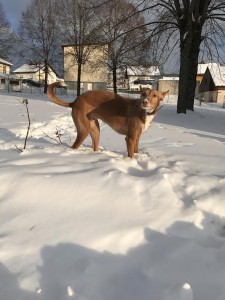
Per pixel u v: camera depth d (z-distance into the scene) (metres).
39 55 18.84
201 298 0.91
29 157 1.66
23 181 1.32
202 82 21.75
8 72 26.03
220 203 1.34
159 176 1.46
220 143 2.92
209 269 1.01
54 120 4.14
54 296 0.84
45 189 1.28
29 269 0.92
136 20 7.61
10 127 3.34
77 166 1.55
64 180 1.35
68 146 2.20
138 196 1.31
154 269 0.99
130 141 1.94
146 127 1.92
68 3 15.32
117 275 0.95
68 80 19.83
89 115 2.04
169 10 6.48
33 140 2.57
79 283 0.89
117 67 14.88
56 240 1.02
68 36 16.27
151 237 1.10
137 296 0.87
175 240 1.10
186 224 1.19
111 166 1.57
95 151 2.00
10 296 0.83
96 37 7.40
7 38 21.31
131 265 0.99
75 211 1.18
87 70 18.45
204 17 6.25
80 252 0.99
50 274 0.91
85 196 1.26
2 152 1.79
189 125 4.62
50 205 1.20
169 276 0.97
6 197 1.24
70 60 18.70
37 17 18.34
